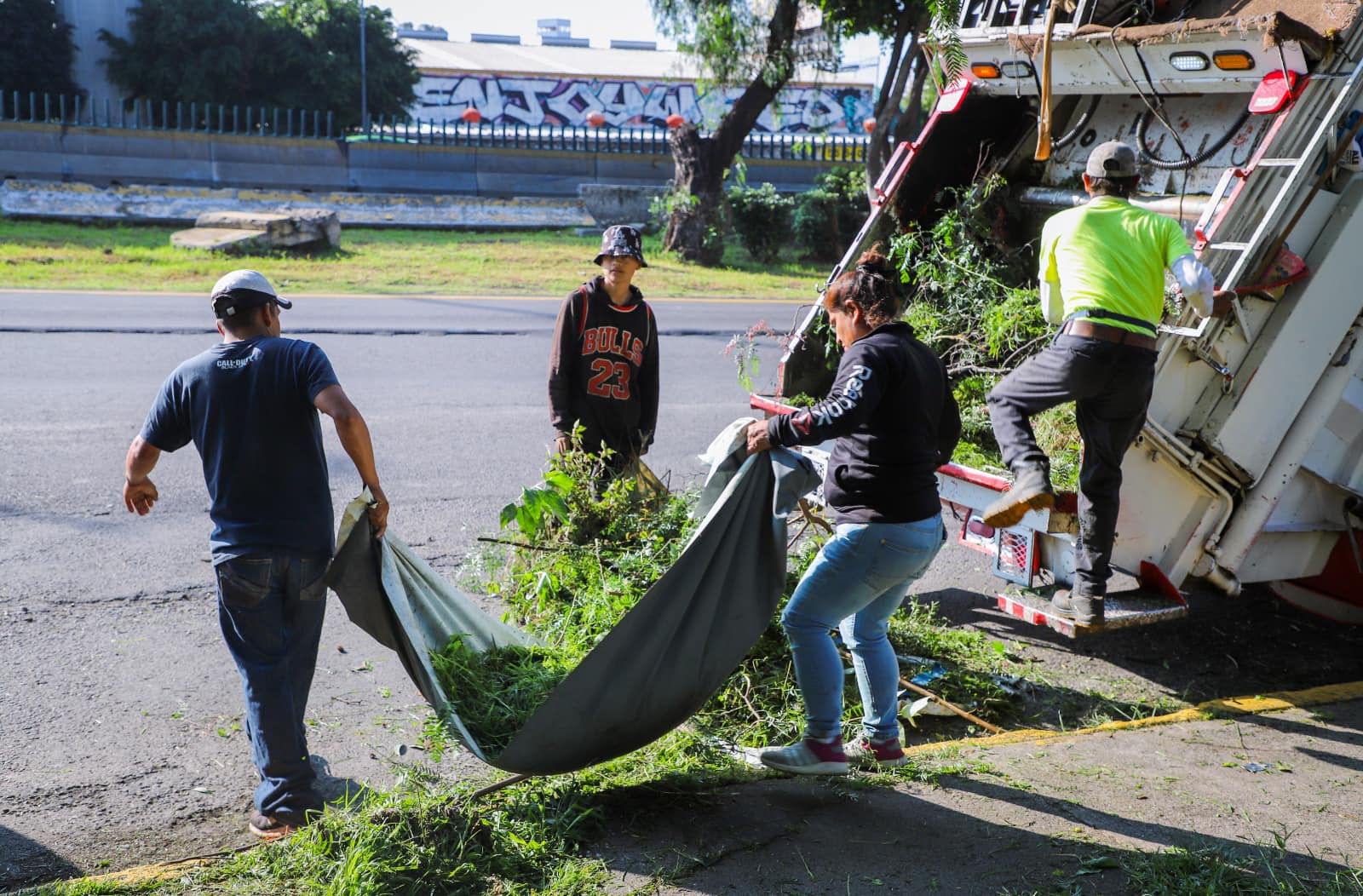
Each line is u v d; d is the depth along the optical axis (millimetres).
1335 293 4836
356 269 19906
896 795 3789
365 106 43188
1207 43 4844
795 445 3543
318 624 3615
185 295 15727
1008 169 6805
